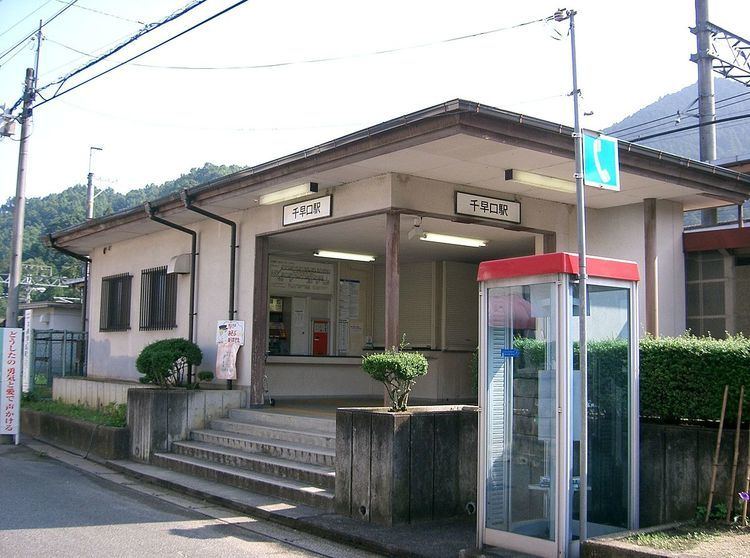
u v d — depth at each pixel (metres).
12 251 18.00
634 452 7.15
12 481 11.05
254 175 12.27
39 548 7.07
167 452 12.86
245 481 10.35
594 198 12.48
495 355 7.17
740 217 13.01
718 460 6.89
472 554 6.71
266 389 14.45
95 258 20.50
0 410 15.27
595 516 6.99
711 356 7.12
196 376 14.94
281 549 7.42
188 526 8.36
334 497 8.78
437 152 9.87
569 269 6.58
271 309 17.14
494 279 7.20
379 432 8.28
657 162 10.95
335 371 17.22
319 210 12.42
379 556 7.29
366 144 9.97
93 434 13.96
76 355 22.72
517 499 6.88
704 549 5.72
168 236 17.25
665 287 12.83
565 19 6.53
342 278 18.25
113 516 8.77
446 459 8.54
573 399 6.70
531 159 10.20
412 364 8.54
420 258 17.08
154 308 17.45
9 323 17.88
